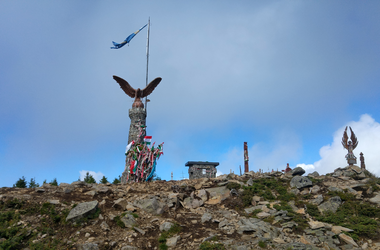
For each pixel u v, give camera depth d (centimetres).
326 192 2005
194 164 3859
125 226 1456
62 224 1398
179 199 1888
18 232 1302
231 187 2055
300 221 1589
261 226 1538
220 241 1396
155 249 1333
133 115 2945
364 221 1570
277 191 2105
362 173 2264
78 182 1948
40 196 1631
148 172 2544
